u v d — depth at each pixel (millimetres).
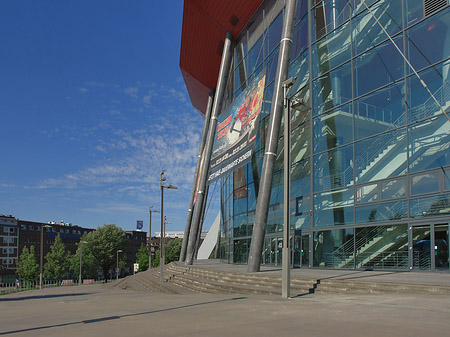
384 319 6840
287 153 11883
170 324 7129
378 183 17453
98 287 42250
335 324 6527
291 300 10508
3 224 95625
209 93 44375
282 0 26203
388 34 17625
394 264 16344
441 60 15266
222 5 30859
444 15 15305
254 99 25125
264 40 28766
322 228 20359
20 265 78375
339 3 20750
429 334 5539
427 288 10141
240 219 31828
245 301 10656
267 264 25594
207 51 37844
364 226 17922
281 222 24531
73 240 118375
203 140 42375
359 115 18828
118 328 6902
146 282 30125
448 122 14812
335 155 20031
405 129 16469
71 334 6469
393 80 17219
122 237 94875
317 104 21672
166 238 136000
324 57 21469
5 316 9781
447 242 14461
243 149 25188
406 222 16016
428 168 15398
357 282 11773
